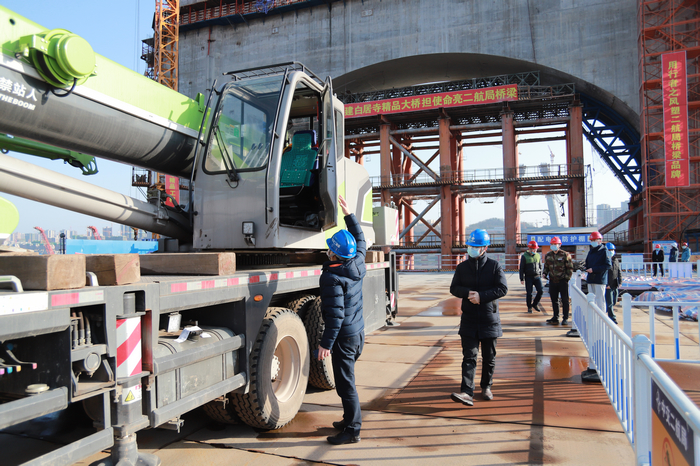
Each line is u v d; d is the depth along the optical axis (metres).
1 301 1.95
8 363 2.23
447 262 38.91
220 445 3.80
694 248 34.47
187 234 5.30
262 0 48.16
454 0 43.25
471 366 4.79
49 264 2.20
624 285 12.37
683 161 32.88
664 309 11.34
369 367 6.24
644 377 2.83
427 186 40.31
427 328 9.31
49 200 3.96
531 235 29.62
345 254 3.76
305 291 5.20
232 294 3.55
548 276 9.52
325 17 46.91
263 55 48.69
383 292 7.31
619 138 46.16
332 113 5.36
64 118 3.98
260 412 3.78
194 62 50.81
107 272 2.60
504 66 44.34
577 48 40.12
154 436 4.00
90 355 2.37
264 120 4.71
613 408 4.41
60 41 3.64
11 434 3.89
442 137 40.22
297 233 4.83
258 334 3.88
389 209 8.90
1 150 4.25
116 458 2.70
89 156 4.88
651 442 2.48
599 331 4.86
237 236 4.54
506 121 39.09
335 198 5.26
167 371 2.90
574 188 37.41
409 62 45.38
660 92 37.19
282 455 3.60
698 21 35.97
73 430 3.96
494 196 48.38
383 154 41.81
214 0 49.22
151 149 4.88
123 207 4.54
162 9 49.31
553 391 5.12
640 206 39.75
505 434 3.95
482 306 4.78
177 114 5.05
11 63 3.47
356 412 3.85
